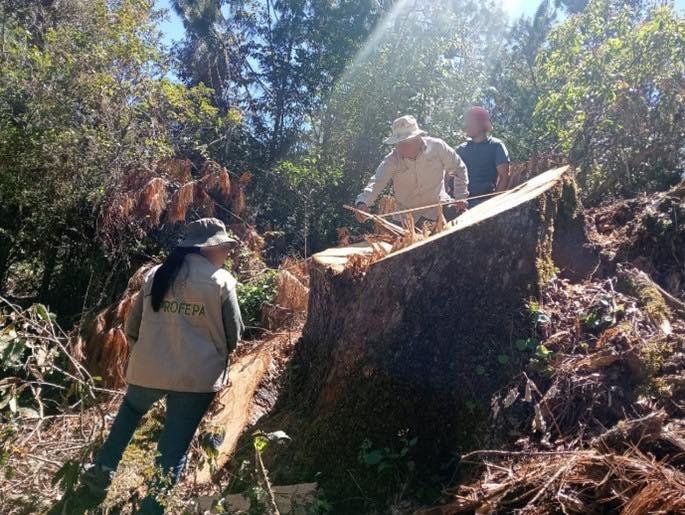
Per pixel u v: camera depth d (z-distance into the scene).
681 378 2.65
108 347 5.91
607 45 7.59
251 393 4.21
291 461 3.39
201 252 3.25
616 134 7.13
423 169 4.96
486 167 5.64
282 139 15.85
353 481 3.09
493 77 13.86
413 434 3.08
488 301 3.12
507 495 2.44
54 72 8.41
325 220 11.93
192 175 9.45
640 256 3.54
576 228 3.62
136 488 3.22
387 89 12.90
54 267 8.87
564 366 2.88
